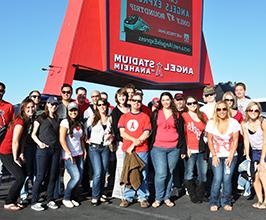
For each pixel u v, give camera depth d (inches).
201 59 989.2
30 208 222.2
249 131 224.7
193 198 236.8
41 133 215.8
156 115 225.3
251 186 255.0
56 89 719.1
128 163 216.1
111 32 759.1
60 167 237.5
